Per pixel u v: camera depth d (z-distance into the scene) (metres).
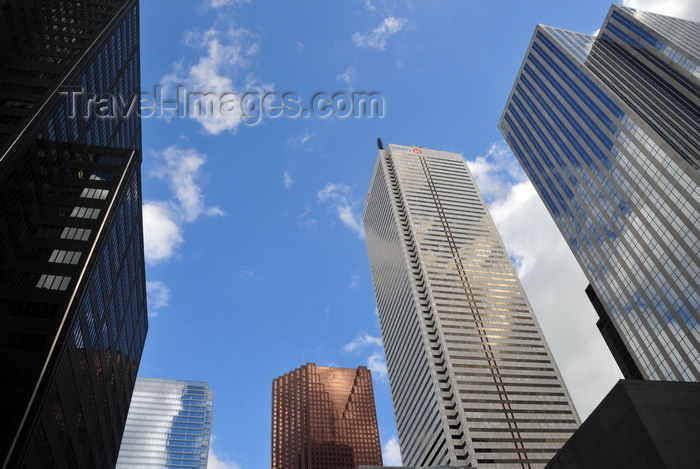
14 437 56.31
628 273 131.50
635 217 127.56
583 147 150.62
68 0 112.19
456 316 180.50
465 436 145.88
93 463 87.44
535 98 179.88
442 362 167.38
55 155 85.81
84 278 73.12
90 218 81.94
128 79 127.88
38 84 86.62
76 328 71.06
